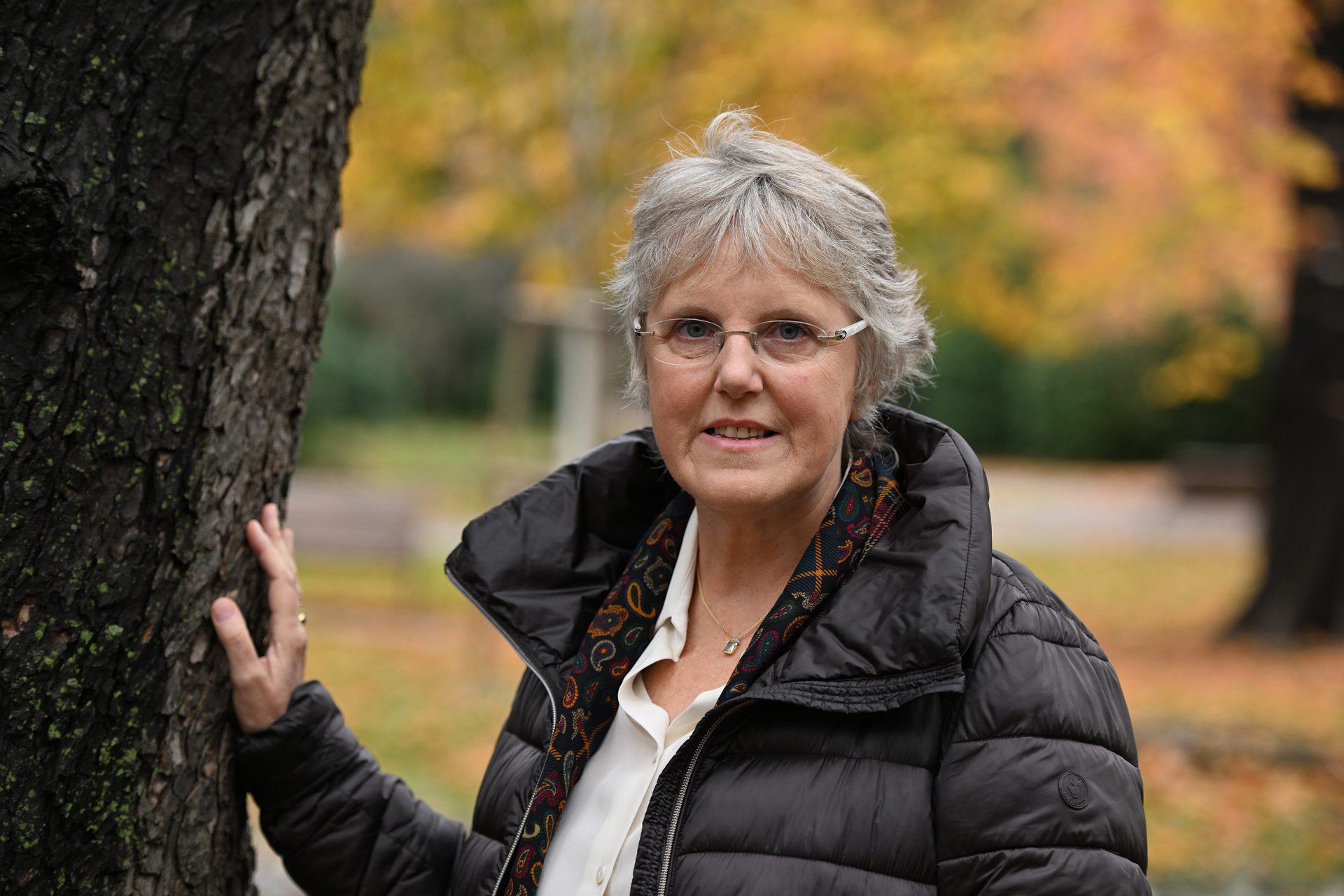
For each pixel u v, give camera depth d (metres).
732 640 1.64
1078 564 13.75
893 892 1.38
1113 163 8.93
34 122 1.50
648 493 1.92
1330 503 9.49
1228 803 5.59
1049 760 1.38
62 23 1.52
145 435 1.61
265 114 1.69
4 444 1.51
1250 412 24.61
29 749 1.54
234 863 1.85
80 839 1.60
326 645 8.33
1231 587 12.34
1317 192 8.62
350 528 9.97
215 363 1.68
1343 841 5.17
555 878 1.59
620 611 1.75
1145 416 25.27
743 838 1.43
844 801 1.42
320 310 1.86
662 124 7.99
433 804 5.29
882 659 1.42
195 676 1.74
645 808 1.55
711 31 7.74
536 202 8.58
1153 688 7.85
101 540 1.59
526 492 1.92
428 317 26.11
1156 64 7.75
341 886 1.89
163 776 1.70
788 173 1.54
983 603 1.43
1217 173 7.84
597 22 7.91
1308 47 8.09
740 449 1.54
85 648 1.58
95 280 1.55
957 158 8.08
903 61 7.45
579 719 1.67
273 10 1.67
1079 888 1.32
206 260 1.65
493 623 1.84
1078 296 9.92
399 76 8.11
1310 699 7.57
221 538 1.74
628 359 1.77
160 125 1.59
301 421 1.87
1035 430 26.11
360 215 9.29
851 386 1.60
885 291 1.61
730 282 1.53
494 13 7.93
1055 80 8.21
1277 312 11.16
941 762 1.42
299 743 1.84
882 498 1.63
